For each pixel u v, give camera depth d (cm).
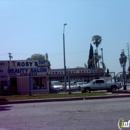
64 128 918
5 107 1662
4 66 3616
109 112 1241
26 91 3578
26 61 3638
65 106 1564
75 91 3403
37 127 950
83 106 1526
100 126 935
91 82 3453
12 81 3588
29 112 1344
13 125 1002
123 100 1847
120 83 3441
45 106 1612
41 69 3666
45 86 3597
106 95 2280
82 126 942
